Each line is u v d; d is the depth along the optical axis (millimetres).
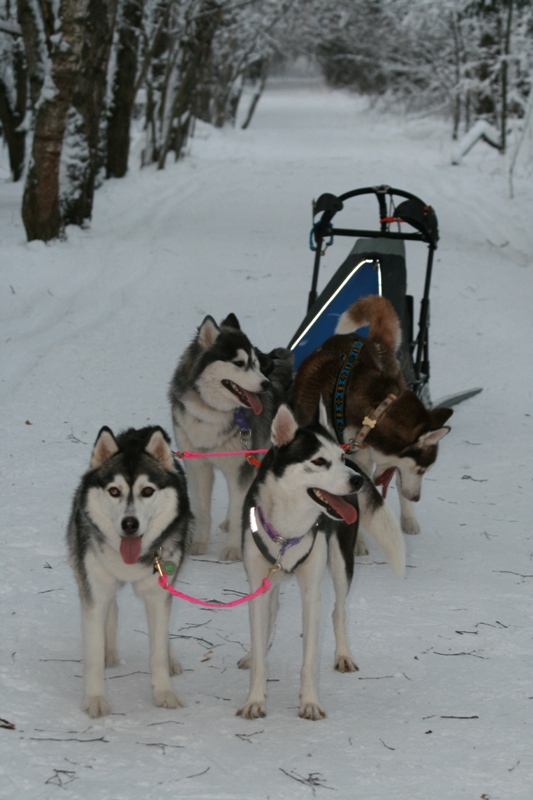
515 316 14086
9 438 8836
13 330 12289
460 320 13875
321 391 6887
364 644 5473
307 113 53531
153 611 4754
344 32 50844
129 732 4320
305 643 4691
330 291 8492
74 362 11148
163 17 23359
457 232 19750
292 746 4234
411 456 6742
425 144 35750
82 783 3787
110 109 23906
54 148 15477
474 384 11344
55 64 14797
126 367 11211
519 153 28688
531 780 3930
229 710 4652
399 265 8500
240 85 43562
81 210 17719
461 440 9648
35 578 6055
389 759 4113
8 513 7098
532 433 9844
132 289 14711
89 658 4574
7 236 16344
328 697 4828
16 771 3848
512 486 8383
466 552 7008
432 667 5172
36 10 16422
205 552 7055
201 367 6762
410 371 8484
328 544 5195
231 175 27000
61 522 6984
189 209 21578
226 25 36281
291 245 18203
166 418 9641
